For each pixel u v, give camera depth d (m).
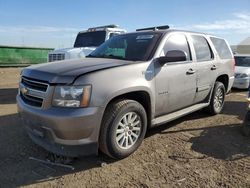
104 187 3.48
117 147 4.03
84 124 3.62
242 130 5.35
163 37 4.95
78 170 3.88
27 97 4.07
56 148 3.81
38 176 3.71
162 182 3.61
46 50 23.98
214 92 6.37
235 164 4.13
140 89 4.22
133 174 3.79
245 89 11.25
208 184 3.58
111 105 3.97
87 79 3.67
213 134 5.36
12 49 21.72
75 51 9.44
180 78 5.08
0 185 3.48
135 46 4.91
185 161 4.19
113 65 4.08
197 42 5.88
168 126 5.79
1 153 4.34
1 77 15.59
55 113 3.59
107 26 11.27
